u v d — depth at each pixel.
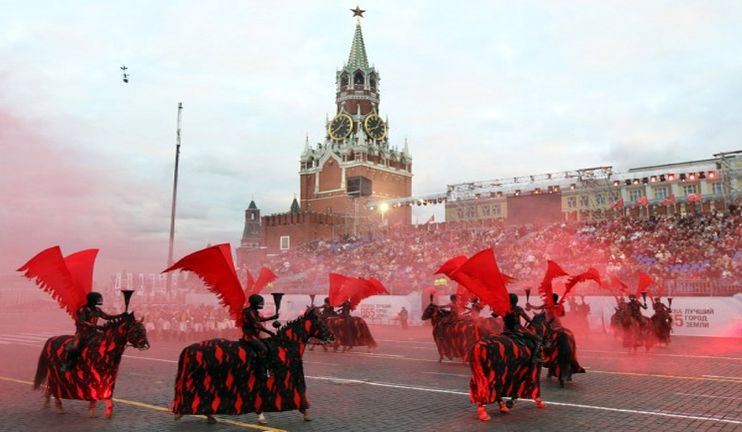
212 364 9.53
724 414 10.41
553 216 57.47
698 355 19.81
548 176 56.03
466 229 58.91
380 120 116.94
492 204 73.62
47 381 10.80
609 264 40.81
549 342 11.95
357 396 12.39
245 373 9.62
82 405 11.38
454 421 9.95
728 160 46.34
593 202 61.72
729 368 16.52
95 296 10.50
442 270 13.54
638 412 10.59
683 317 28.25
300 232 89.06
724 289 29.02
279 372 9.84
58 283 10.37
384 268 52.47
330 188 108.62
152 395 12.51
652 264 39.72
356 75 120.69
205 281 9.66
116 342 10.20
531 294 33.16
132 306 35.34
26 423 9.81
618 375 15.20
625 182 50.75
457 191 63.16
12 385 13.72
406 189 116.56
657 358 19.00
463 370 16.47
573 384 13.77
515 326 11.07
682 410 10.77
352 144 108.62
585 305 27.84
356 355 20.62
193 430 9.33
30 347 22.75
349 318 21.91
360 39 123.06
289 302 37.84
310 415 10.47
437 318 18.05
